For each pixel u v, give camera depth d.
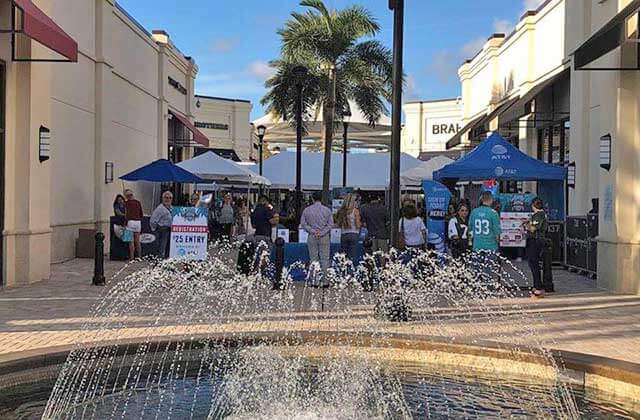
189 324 9.75
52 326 9.38
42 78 13.95
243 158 51.28
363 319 10.27
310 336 8.74
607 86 13.80
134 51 25.66
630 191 13.17
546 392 7.13
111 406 6.51
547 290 13.43
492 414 6.37
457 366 8.11
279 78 28.69
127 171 24.91
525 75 25.69
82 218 20.00
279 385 7.32
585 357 7.44
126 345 7.98
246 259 15.08
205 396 6.91
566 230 17.45
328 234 13.86
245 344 8.62
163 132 30.34
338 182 25.64
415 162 24.95
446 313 10.86
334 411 6.49
